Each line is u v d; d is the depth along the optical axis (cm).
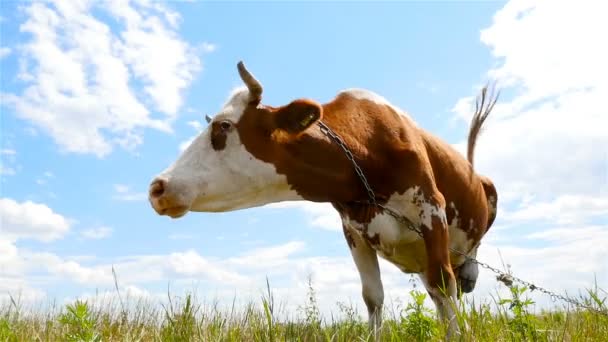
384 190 606
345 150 575
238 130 546
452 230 712
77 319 446
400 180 604
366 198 604
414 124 674
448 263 604
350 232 655
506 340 452
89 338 432
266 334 495
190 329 496
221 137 546
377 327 602
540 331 460
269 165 552
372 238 618
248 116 549
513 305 467
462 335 455
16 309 617
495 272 562
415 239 626
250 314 551
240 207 561
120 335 571
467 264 787
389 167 605
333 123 590
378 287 645
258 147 548
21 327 569
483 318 485
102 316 634
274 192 566
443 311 582
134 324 626
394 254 635
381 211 609
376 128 612
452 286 588
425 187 612
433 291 590
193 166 539
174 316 525
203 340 479
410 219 614
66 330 535
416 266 664
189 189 529
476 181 756
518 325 461
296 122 538
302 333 544
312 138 564
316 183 573
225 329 541
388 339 550
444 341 493
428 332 514
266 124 548
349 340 526
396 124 627
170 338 489
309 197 582
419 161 613
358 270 655
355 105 623
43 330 558
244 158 546
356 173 589
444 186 688
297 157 559
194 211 546
